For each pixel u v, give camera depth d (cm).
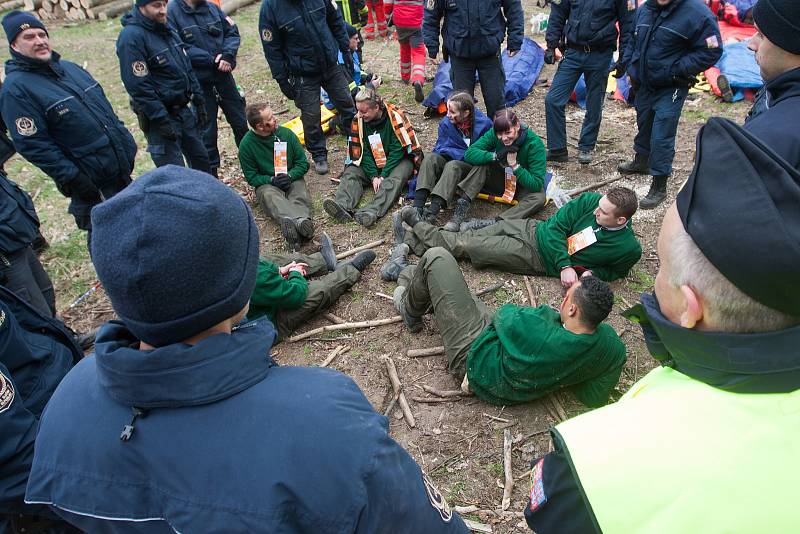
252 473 80
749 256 71
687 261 81
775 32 179
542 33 841
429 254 321
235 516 79
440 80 655
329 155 593
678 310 87
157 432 85
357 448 83
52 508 95
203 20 501
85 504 89
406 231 435
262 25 497
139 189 85
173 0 495
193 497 81
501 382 287
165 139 441
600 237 365
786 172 73
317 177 556
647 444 80
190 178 89
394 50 853
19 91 335
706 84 650
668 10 405
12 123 339
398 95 704
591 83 500
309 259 415
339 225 480
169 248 79
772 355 76
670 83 423
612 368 280
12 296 196
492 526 245
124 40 402
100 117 372
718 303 78
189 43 498
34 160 347
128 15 413
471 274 407
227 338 88
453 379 324
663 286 90
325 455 81
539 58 726
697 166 83
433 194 457
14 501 146
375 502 83
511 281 396
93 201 388
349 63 623
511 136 425
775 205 72
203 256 81
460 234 416
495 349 289
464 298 313
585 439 84
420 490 95
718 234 75
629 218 355
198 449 83
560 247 380
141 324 83
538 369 271
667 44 411
